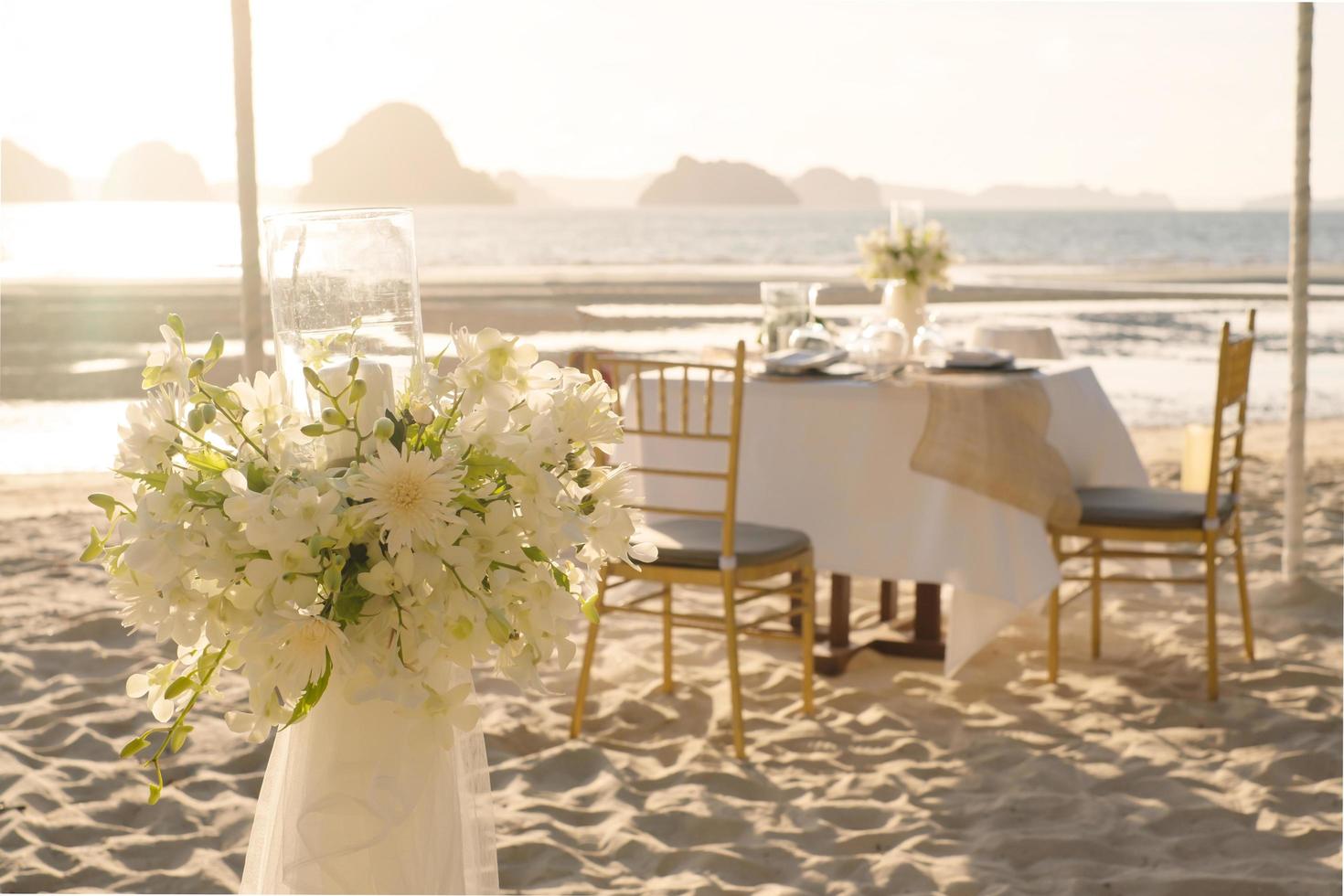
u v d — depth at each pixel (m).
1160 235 56.44
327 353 1.37
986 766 3.30
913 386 3.82
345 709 1.39
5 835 2.82
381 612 1.28
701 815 3.01
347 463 1.34
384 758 1.38
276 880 1.45
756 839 2.90
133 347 14.66
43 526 5.95
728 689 3.93
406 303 1.39
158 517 1.25
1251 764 3.26
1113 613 4.69
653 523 3.99
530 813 3.02
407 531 1.24
